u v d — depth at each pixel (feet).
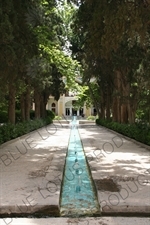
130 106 66.39
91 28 33.94
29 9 39.65
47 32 50.55
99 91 122.11
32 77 56.54
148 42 43.16
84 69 78.02
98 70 67.46
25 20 38.04
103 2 31.17
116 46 31.81
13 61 34.30
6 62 34.58
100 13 32.12
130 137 57.41
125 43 46.57
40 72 58.95
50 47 56.65
